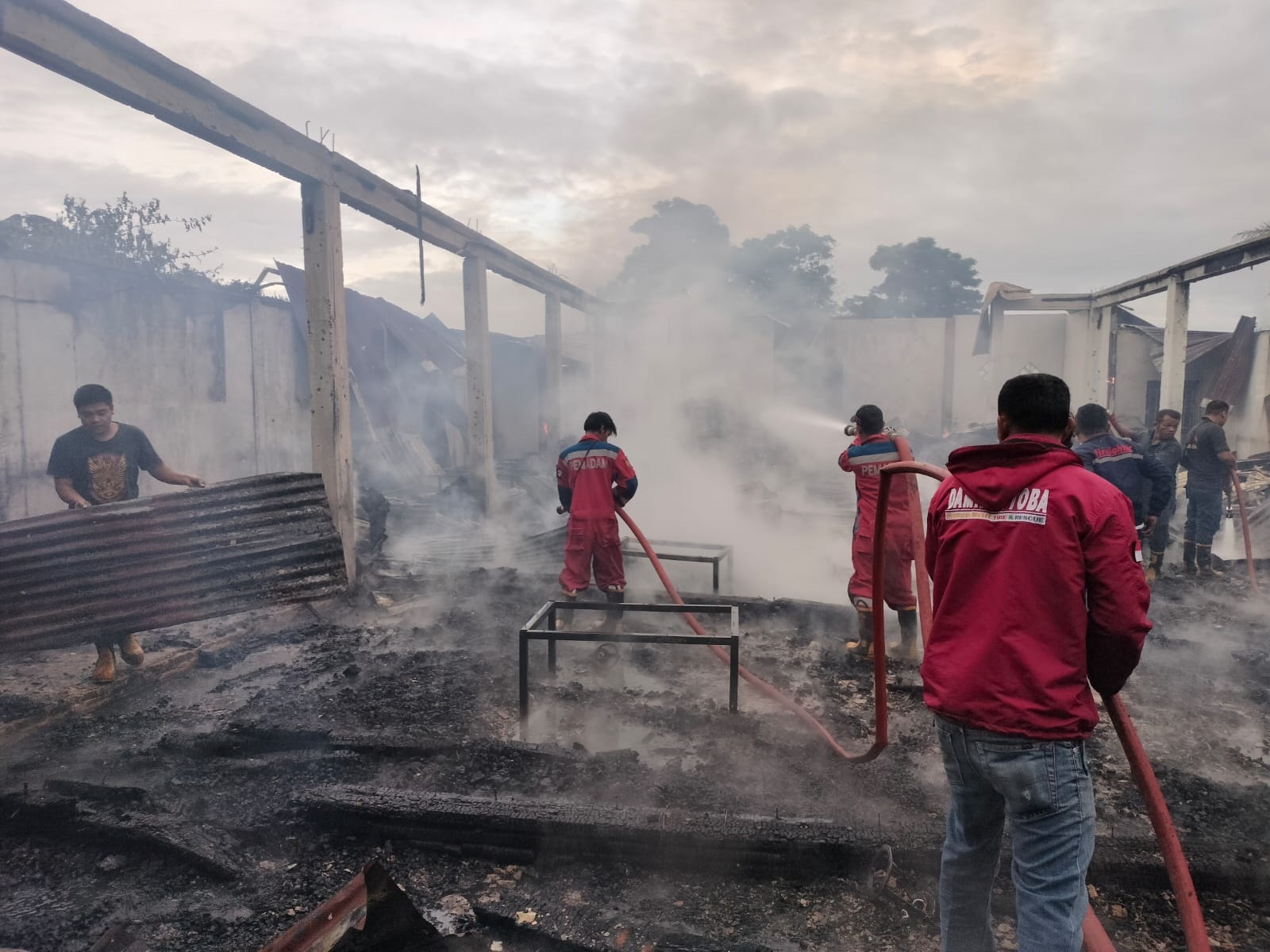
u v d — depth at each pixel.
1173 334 12.75
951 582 2.22
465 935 2.68
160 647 5.43
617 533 5.75
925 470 2.60
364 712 4.39
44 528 4.32
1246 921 2.70
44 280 8.48
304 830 3.27
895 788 3.54
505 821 3.10
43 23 4.45
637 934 2.62
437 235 9.81
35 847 3.19
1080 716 2.02
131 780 3.62
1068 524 2.02
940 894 2.45
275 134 6.25
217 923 2.73
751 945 2.57
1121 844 3.00
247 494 4.76
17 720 4.20
